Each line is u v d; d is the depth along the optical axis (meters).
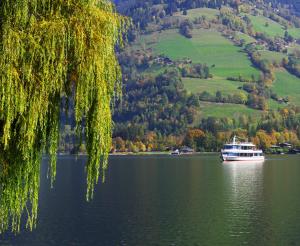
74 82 19.77
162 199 113.56
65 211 94.31
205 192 127.88
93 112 19.80
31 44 18.38
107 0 21.41
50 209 96.56
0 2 18.62
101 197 116.44
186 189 135.00
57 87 18.89
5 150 19.72
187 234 74.94
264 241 70.19
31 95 18.62
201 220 86.38
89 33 19.28
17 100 18.17
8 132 18.20
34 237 71.00
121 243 68.81
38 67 18.72
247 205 103.88
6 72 17.92
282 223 82.94
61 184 145.88
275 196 118.56
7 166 19.89
